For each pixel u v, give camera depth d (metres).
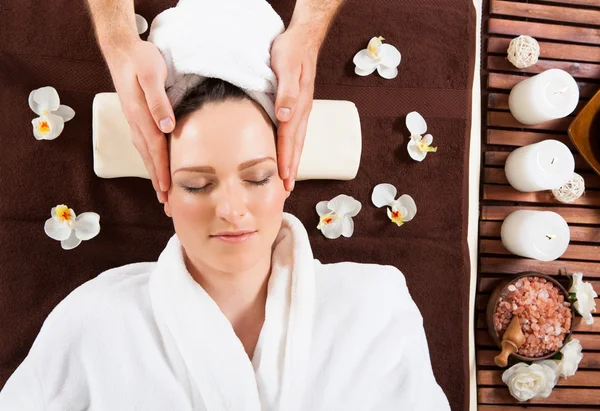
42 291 1.08
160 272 0.75
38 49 1.08
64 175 1.08
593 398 1.22
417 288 1.17
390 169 1.17
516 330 1.12
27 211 1.08
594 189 1.23
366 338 0.80
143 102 0.66
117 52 0.76
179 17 0.61
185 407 0.74
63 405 0.76
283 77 0.62
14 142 1.07
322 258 1.15
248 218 0.62
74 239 1.08
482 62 1.23
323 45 1.15
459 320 1.18
